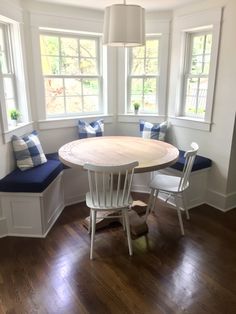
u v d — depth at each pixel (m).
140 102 3.82
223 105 2.94
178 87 3.49
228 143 2.95
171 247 2.41
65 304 1.79
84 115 3.71
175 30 3.34
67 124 3.46
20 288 1.92
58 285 1.95
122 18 2.04
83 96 3.67
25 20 2.92
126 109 3.84
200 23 3.02
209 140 3.16
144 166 2.11
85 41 3.53
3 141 2.53
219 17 2.80
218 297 1.84
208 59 3.22
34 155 2.80
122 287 1.93
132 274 2.06
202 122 3.18
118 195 2.20
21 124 2.95
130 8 2.04
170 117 3.62
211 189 3.22
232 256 2.29
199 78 3.34
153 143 2.85
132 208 2.94
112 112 3.80
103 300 1.82
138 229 2.57
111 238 2.54
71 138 3.54
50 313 1.72
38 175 2.56
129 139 3.02
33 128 3.22
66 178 3.15
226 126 2.94
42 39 3.22
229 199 3.11
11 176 2.54
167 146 2.73
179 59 3.38
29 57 3.04
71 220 2.88
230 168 3.01
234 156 2.99
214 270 2.11
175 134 3.61
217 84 2.96
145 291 1.89
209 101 3.07
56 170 2.79
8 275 2.05
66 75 3.48
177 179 2.78
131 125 3.81
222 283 1.97
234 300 1.82
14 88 2.99
